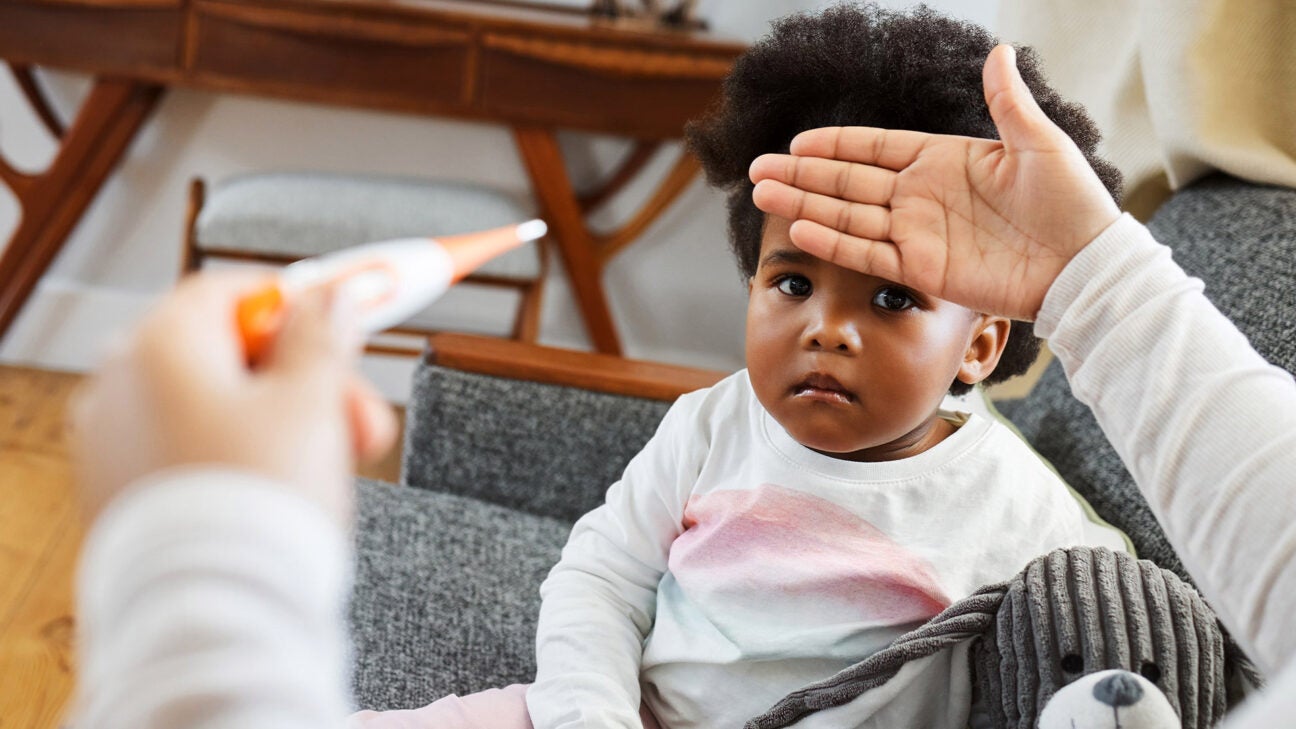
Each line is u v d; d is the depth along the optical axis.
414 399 1.24
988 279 0.60
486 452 1.22
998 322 0.83
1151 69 1.18
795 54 0.83
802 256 0.74
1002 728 0.72
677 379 1.20
